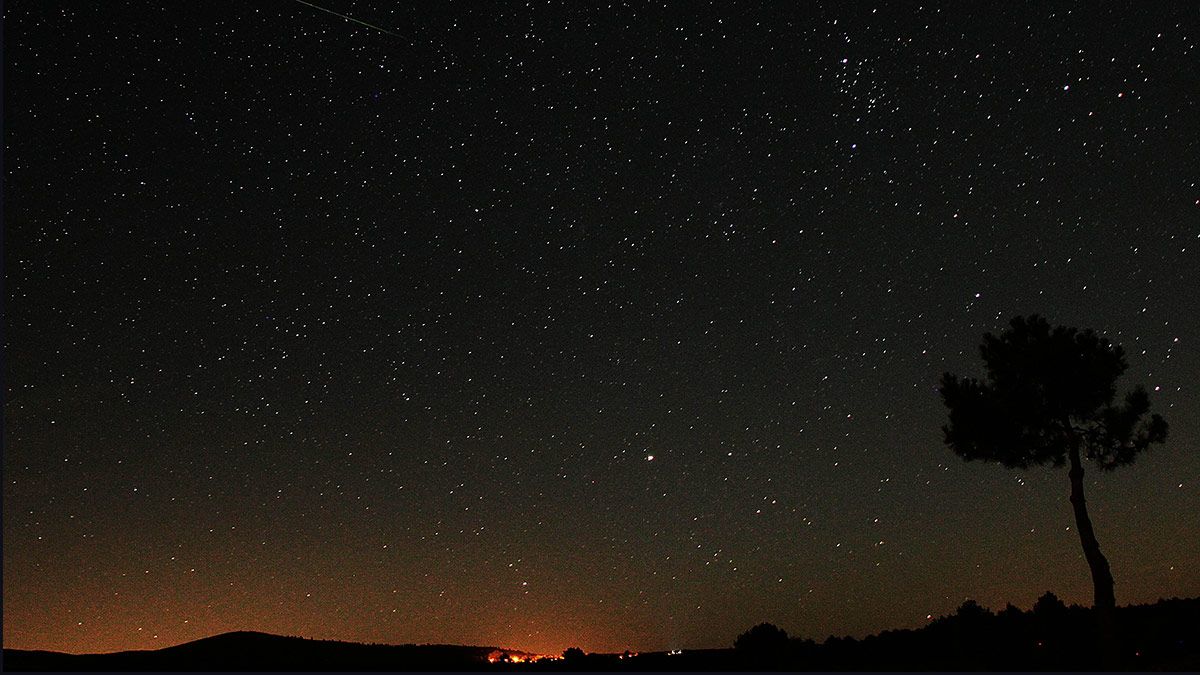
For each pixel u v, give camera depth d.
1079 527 15.27
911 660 16.14
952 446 16.44
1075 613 20.23
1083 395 15.48
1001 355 16.11
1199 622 17.73
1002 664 15.08
